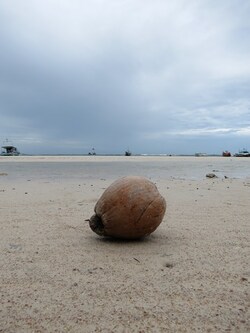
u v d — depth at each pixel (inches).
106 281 116.4
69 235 178.1
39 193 358.0
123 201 160.6
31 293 106.7
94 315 93.3
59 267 129.7
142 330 86.0
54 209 256.2
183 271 126.3
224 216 231.5
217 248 155.7
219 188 418.9
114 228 161.5
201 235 179.5
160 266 131.6
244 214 238.8
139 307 97.9
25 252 148.2
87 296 104.7
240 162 1608.0
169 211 250.7
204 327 87.7
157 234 181.6
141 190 164.4
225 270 127.5
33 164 1269.7
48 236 175.2
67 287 111.3
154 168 982.4
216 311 95.9
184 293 107.3
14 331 85.1
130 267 130.3
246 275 122.8
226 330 86.4
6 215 229.9
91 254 145.9
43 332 84.8
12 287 111.3
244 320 91.3
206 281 117.0
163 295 105.8
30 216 227.6
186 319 91.5
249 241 167.6
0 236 174.4
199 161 1715.1
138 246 158.9
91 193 361.4
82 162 1509.6
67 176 644.1
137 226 160.4
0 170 850.8
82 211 248.7
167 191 384.2
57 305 98.9
